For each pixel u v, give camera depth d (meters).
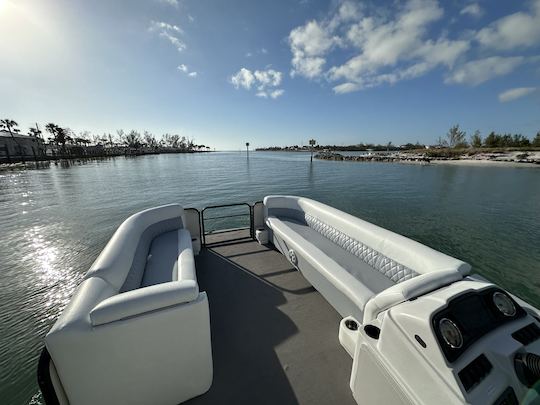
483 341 1.07
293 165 37.16
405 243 2.24
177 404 1.56
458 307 1.15
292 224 3.78
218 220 10.24
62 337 1.18
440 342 1.00
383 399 1.24
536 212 10.48
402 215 10.28
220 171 29.36
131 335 1.32
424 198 13.40
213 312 2.43
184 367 1.52
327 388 1.66
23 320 3.94
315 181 20.14
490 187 16.23
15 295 4.68
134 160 54.72
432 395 0.99
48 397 1.20
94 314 1.25
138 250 2.53
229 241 4.16
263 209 4.23
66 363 1.22
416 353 1.06
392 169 28.52
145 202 13.22
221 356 1.91
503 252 6.64
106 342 1.27
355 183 18.88
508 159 32.34
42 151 51.62
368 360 1.33
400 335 1.13
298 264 3.10
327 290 2.49
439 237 7.75
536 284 5.18
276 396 1.61
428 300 1.21
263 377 1.74
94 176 24.67
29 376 2.90
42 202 13.20
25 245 7.31
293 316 2.37
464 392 0.91
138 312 1.33
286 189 16.73
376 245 2.49
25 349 3.32
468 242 7.35
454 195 14.04
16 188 17.56
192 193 15.73
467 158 36.41
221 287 2.85
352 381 1.51
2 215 10.67
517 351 1.03
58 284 5.09
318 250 2.82
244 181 20.70
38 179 22.28
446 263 1.79
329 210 3.39
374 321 1.51
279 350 1.97
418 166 31.20
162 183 19.97
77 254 6.66
